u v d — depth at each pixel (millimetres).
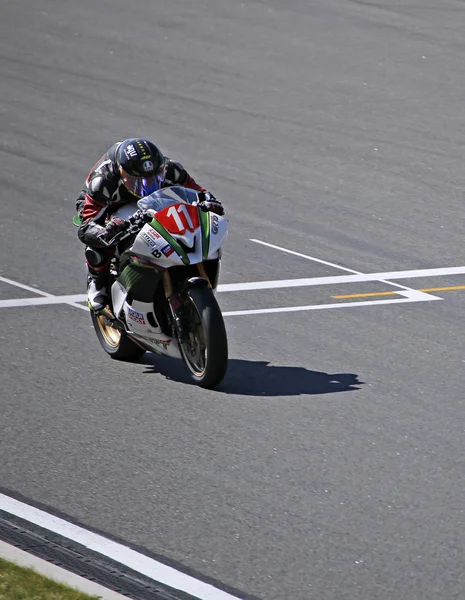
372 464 29734
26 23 99312
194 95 80875
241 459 30078
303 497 27750
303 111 77125
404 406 34000
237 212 58812
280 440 31328
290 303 45000
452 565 24406
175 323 35344
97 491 28188
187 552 25031
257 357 38656
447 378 36531
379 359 38406
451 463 29812
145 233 34906
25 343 40188
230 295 46094
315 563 24531
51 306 44688
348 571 24188
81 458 30219
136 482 28719
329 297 45812
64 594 22531
